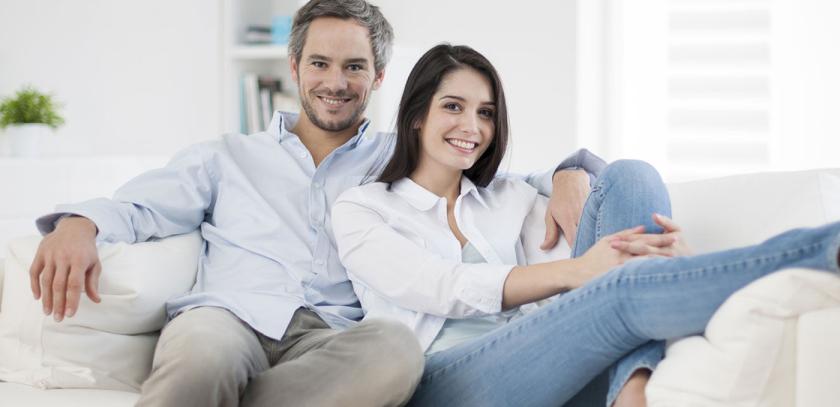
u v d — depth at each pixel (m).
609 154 6.35
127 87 6.24
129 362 3.04
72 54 6.11
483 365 2.76
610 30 6.29
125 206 3.18
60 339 2.96
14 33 6.02
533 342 2.67
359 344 2.71
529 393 2.71
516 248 3.25
